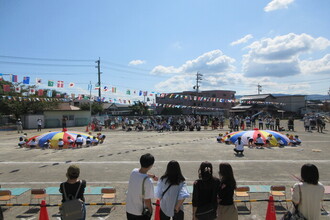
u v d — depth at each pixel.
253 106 60.78
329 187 7.94
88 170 10.75
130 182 3.76
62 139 17.62
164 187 3.90
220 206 3.89
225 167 4.00
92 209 6.51
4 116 40.22
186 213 6.24
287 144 17.50
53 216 6.09
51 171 10.67
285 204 6.71
